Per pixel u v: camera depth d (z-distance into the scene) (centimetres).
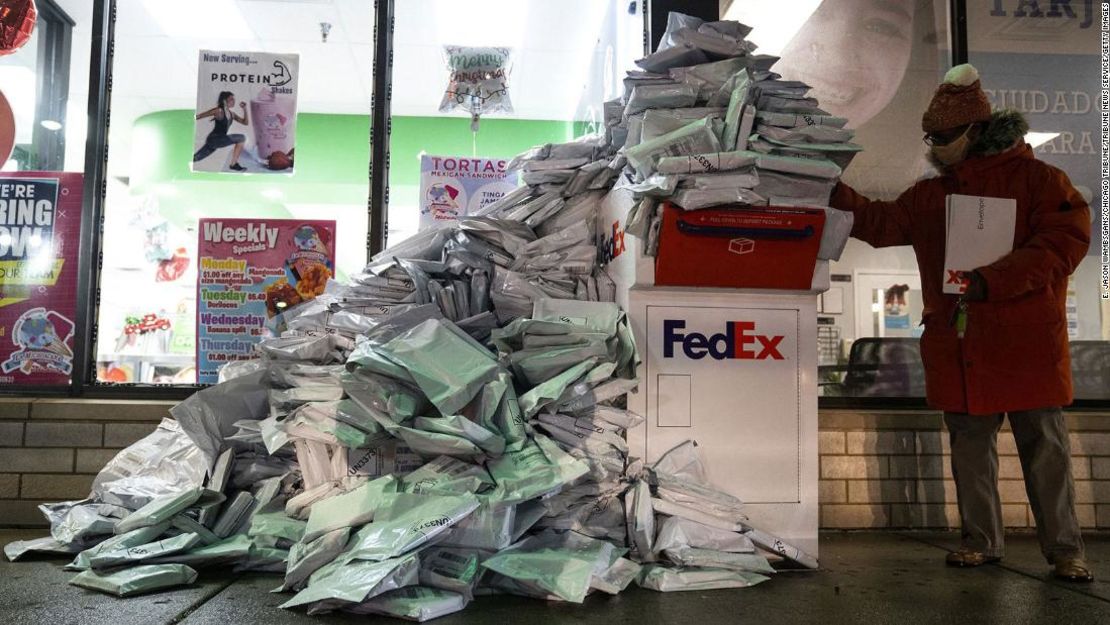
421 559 233
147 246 397
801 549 285
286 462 296
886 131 404
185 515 270
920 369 391
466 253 308
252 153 410
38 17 388
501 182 429
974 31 411
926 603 235
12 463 348
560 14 454
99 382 376
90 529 276
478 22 461
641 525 257
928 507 368
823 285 282
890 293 393
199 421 293
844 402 385
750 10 400
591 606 226
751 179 266
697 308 286
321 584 218
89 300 377
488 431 246
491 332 289
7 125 386
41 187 382
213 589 241
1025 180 287
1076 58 415
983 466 291
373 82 404
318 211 410
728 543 266
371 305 308
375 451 274
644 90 282
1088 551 329
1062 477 275
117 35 412
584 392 263
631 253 278
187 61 424
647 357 282
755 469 286
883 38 406
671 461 279
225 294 390
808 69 403
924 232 302
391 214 414
